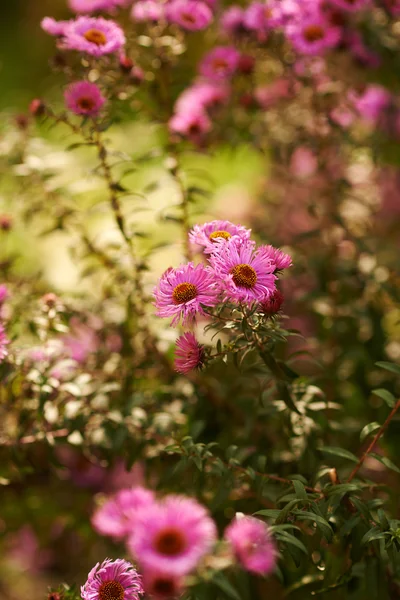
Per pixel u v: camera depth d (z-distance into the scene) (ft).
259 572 2.07
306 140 3.27
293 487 2.32
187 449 2.39
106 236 3.17
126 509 2.27
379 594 2.40
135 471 3.13
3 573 3.20
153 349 2.89
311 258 3.22
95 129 2.65
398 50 3.31
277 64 3.29
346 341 3.16
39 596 3.15
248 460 2.66
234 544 2.04
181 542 1.93
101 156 2.71
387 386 3.03
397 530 2.23
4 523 3.07
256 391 2.92
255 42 3.21
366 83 3.48
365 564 2.43
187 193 2.93
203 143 3.23
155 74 3.04
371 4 3.20
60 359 2.72
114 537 2.76
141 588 2.10
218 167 5.05
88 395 2.73
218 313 2.23
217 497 2.39
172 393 2.91
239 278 2.15
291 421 2.60
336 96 3.27
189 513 1.97
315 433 2.59
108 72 2.78
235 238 2.18
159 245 2.87
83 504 3.09
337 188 3.26
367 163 3.53
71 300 2.95
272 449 2.77
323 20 3.04
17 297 2.89
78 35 2.66
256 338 2.28
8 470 2.89
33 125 3.17
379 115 3.30
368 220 3.54
